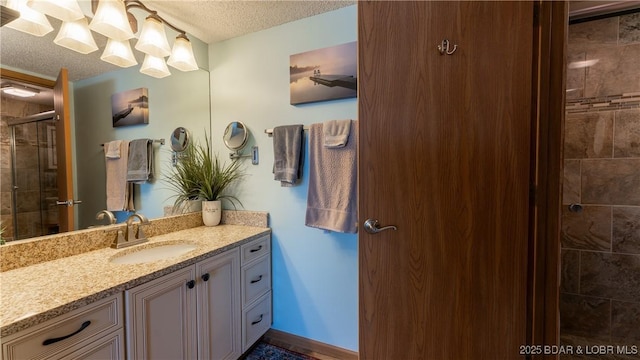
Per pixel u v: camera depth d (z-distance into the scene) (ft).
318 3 4.94
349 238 5.24
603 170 5.38
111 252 4.12
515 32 3.10
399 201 3.59
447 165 3.41
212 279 4.35
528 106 3.08
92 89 4.38
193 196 6.00
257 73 5.88
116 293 2.98
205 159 6.01
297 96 5.43
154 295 3.40
